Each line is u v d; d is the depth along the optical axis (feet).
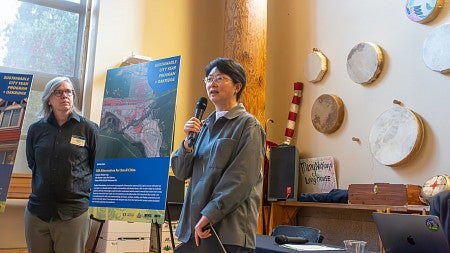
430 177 12.49
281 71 18.12
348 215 14.66
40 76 15.40
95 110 15.47
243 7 16.39
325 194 14.53
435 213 7.02
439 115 12.48
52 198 8.91
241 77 6.52
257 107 15.90
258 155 5.98
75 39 16.40
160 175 6.87
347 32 15.58
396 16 13.98
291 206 16.12
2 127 9.09
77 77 16.22
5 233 13.46
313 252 7.86
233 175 5.75
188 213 6.23
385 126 13.66
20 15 15.47
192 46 18.33
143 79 7.62
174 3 18.07
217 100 6.42
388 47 14.14
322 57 16.16
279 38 18.43
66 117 9.36
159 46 17.39
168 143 6.96
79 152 9.25
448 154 12.12
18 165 14.38
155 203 6.79
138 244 13.60
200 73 18.42
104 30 16.07
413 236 5.98
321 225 15.58
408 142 12.90
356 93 14.99
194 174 6.37
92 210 7.40
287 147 16.10
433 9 12.67
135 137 7.34
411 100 13.28
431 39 12.75
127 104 7.66
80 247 9.12
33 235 8.91
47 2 15.93
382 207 12.30
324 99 15.76
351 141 14.93
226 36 16.69
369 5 14.93
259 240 9.77
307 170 16.15
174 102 7.13
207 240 5.80
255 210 6.05
